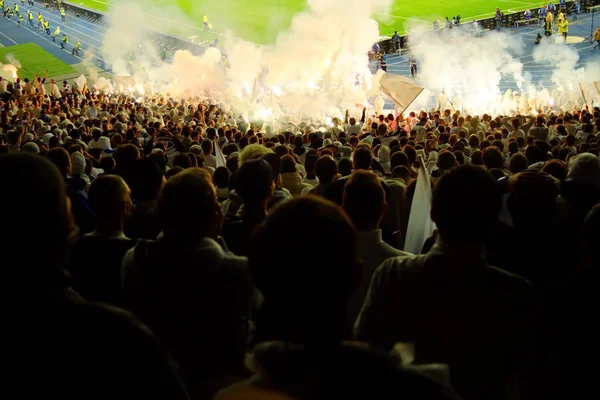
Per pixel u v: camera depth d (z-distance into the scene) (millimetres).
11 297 2109
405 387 1934
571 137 13227
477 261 3148
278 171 6441
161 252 3553
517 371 3145
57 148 7699
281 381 1986
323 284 2164
